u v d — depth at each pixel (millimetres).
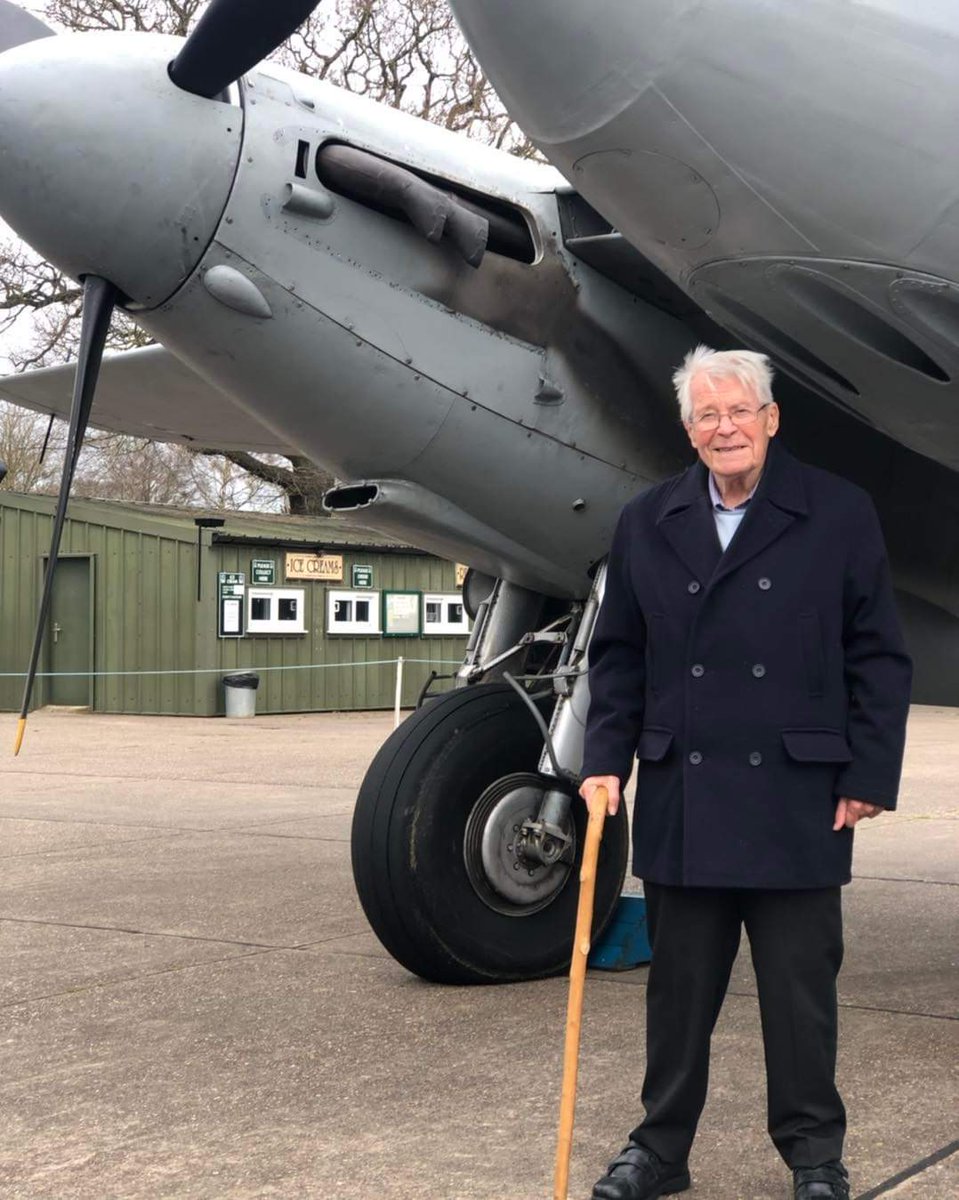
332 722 17719
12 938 5469
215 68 3842
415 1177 2889
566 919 4836
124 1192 2850
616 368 4598
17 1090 3578
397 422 4348
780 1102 2633
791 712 2646
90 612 18984
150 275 4020
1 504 19750
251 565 18547
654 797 2734
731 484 2746
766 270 3488
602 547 4766
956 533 5051
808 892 2637
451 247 4254
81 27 21344
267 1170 2951
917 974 4750
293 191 4000
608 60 3133
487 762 4723
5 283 21750
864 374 3758
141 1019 4250
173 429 6508
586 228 4523
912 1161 2918
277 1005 4406
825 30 3098
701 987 2693
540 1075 3613
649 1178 2645
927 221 3250
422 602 20453
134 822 8953
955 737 16453
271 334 4133
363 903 4641
